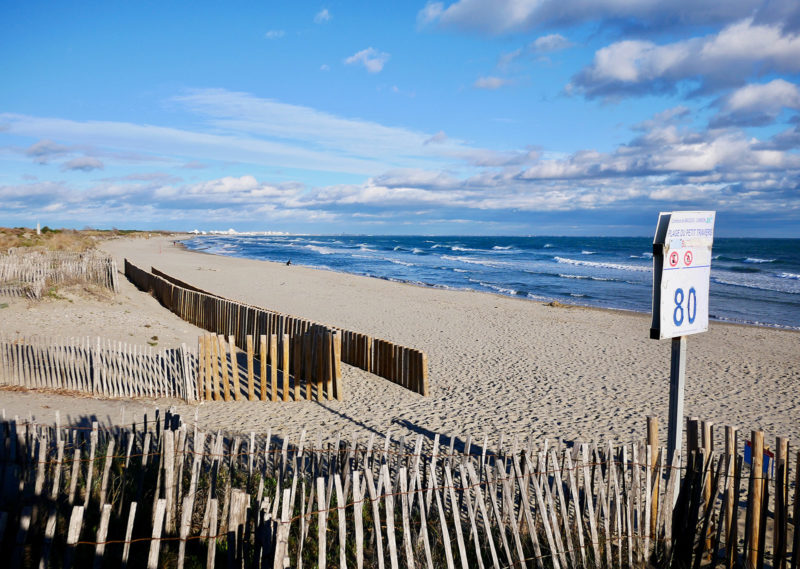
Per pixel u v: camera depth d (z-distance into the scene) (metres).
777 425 10.37
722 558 5.28
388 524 4.55
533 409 10.96
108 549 4.92
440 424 9.97
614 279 42.47
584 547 5.02
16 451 5.59
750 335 19.58
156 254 60.50
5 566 4.52
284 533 4.14
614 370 14.31
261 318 14.50
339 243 150.62
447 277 44.81
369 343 13.52
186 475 6.01
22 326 14.15
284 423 9.70
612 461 5.11
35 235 43.34
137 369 10.93
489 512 5.54
